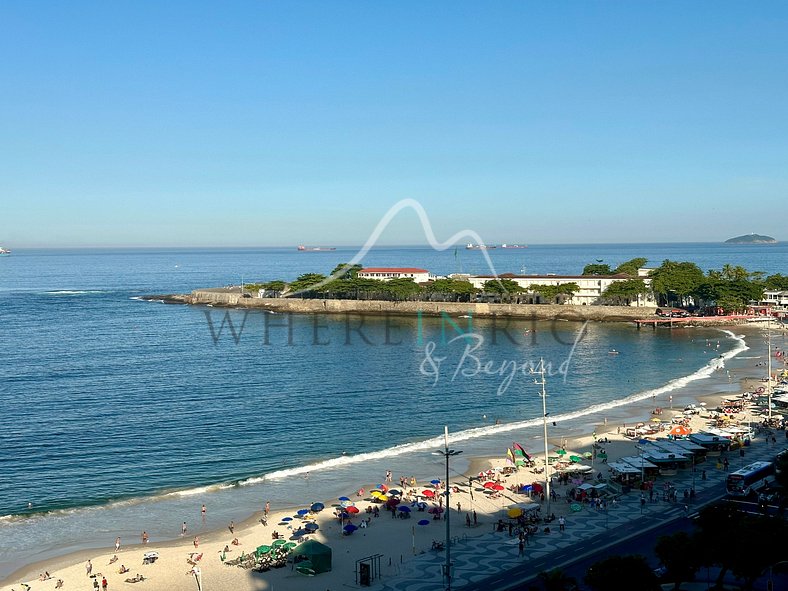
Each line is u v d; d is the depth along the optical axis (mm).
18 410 182125
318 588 88812
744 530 79812
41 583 91312
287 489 127812
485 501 119500
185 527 109562
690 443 140375
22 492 125688
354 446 153250
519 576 88625
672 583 84938
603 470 133000
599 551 95250
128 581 91688
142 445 153000
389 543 102688
